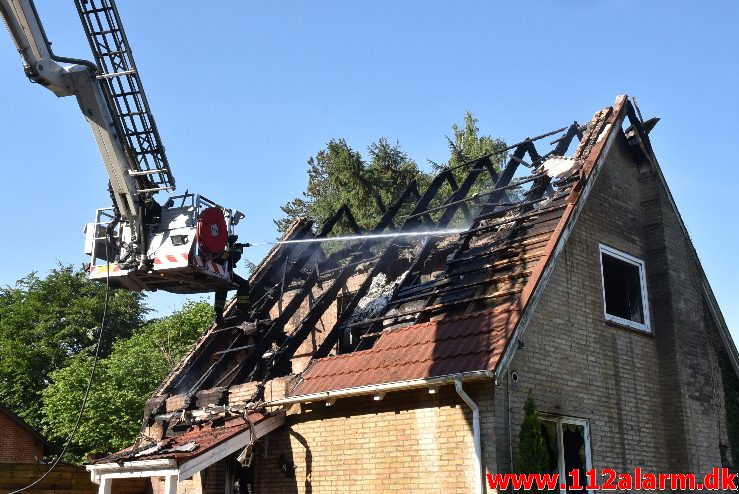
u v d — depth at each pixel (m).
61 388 27.67
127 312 46.09
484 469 9.02
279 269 16.69
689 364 12.40
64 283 45.50
